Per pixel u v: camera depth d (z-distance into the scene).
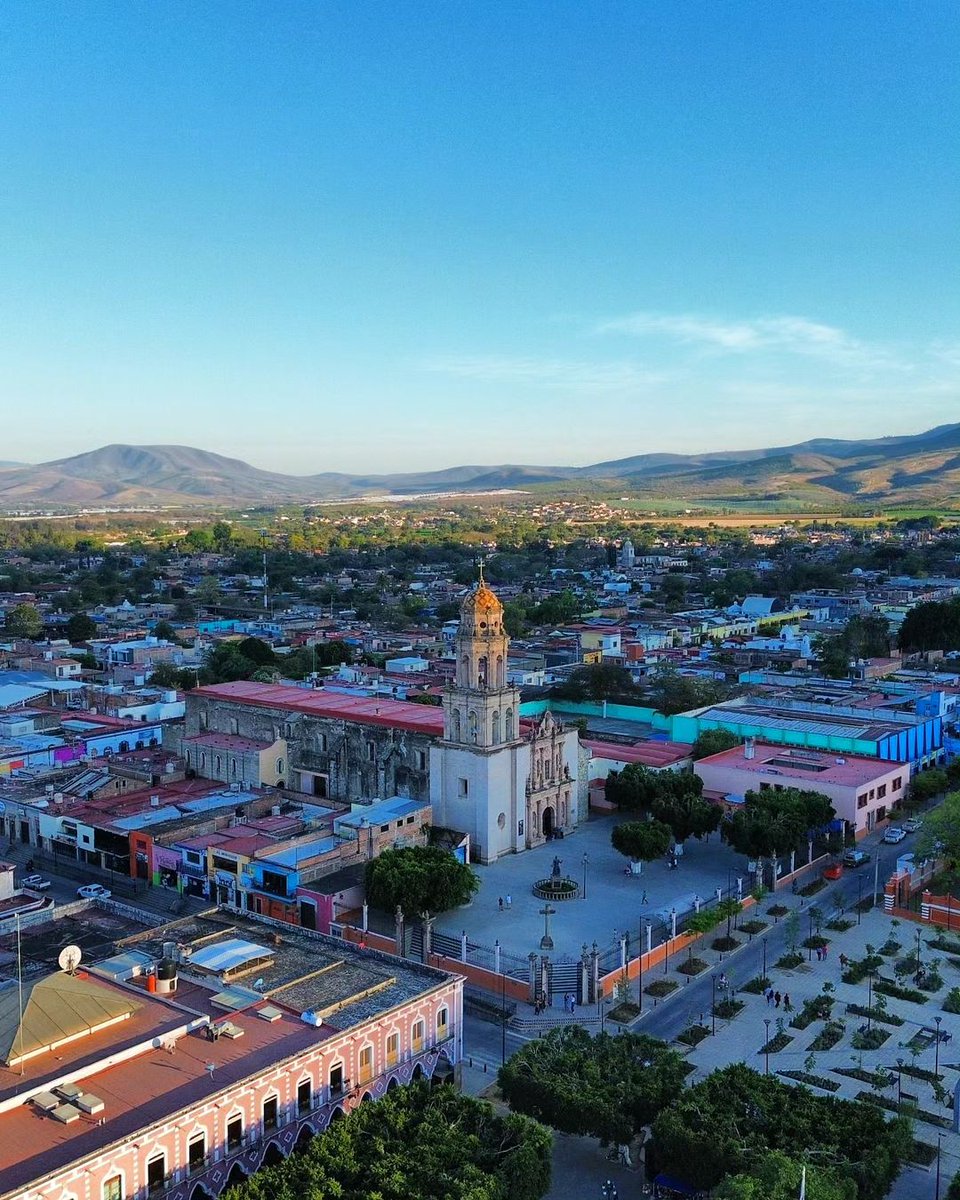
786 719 194.62
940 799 173.00
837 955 114.12
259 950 89.62
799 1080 88.81
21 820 155.38
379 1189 63.06
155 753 185.50
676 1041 95.62
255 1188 63.41
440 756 147.38
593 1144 80.94
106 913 105.19
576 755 160.50
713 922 115.69
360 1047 78.81
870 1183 66.19
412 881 113.19
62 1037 72.00
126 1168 63.31
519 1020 100.88
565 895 129.75
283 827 141.00
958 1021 99.50
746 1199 60.75
